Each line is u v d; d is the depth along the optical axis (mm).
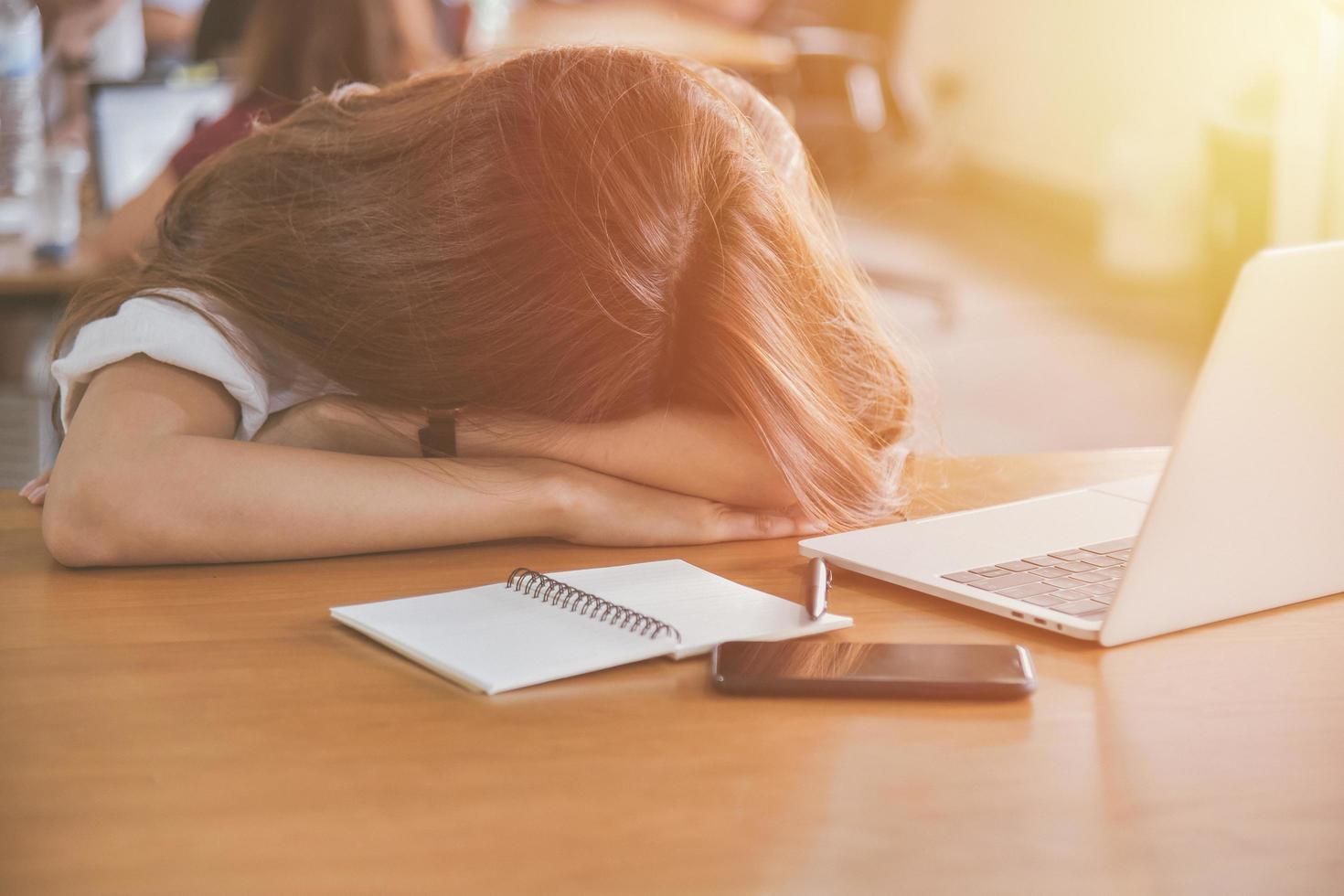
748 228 1039
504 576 986
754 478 1094
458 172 1031
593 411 1059
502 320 1020
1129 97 6609
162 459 990
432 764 646
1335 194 3477
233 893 524
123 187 2871
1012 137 7621
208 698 737
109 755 658
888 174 7379
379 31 2658
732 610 862
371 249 1044
